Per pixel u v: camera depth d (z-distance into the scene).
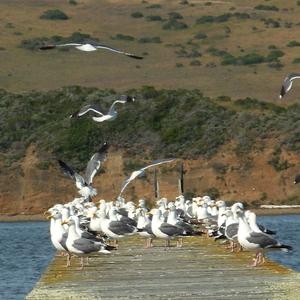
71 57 124.50
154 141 81.56
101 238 34.84
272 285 26.27
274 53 126.88
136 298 24.62
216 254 34.16
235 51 129.62
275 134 82.00
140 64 122.62
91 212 38.88
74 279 28.48
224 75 117.38
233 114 85.25
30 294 25.75
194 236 38.94
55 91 89.44
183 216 43.25
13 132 82.56
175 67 121.62
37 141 81.12
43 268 43.00
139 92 88.81
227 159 79.94
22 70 118.00
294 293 24.83
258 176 78.81
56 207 40.25
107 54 126.62
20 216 75.50
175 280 27.58
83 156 79.69
